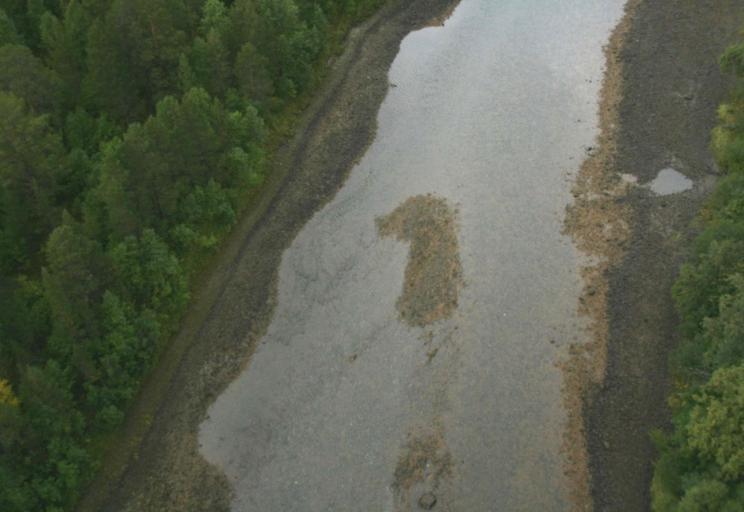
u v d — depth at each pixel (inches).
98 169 2721.5
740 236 2352.4
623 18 3730.3
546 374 2413.9
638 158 3043.8
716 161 2984.7
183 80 2960.1
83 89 2938.0
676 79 3348.9
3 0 3223.4
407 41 3772.1
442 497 2176.4
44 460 2159.2
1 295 2255.2
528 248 2770.7
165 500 2250.2
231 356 2586.1
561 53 3572.8
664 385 2343.8
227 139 2945.4
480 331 2536.9
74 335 2288.4
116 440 2362.2
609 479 2161.7
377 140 3272.6
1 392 2128.4
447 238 2827.3
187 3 3272.6
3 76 2731.3
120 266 2474.2
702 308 2267.5
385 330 2596.0
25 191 2561.5
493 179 3024.1
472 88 3449.8
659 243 2731.3
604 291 2615.7
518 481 2185.0
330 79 3592.5
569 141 3152.1
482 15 3868.1
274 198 3078.2
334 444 2330.2
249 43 3051.2
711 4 3708.2
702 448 1849.2
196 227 2829.7
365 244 2876.5
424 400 2391.7
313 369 2529.5
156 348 2546.8
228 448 2356.1
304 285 2770.7
